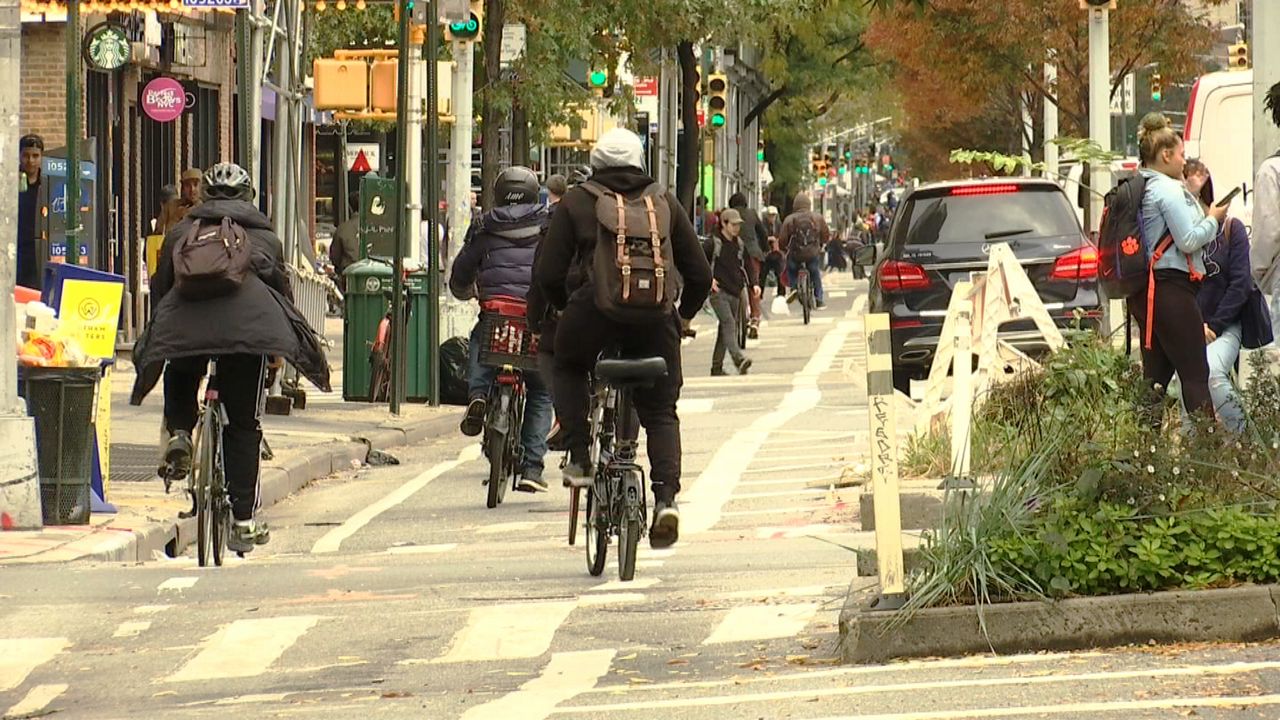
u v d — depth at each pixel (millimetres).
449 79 73312
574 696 22141
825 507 39562
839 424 56688
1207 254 38500
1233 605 22891
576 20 95500
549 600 28891
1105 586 23375
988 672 21859
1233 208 49312
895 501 23469
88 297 38500
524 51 94750
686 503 41438
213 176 33094
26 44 75125
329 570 32938
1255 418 27875
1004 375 39000
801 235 114500
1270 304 36062
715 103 129250
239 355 32625
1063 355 35000
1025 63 126562
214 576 32250
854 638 23188
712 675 23094
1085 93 125750
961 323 34406
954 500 24406
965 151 50281
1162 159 36750
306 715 21719
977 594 23094
